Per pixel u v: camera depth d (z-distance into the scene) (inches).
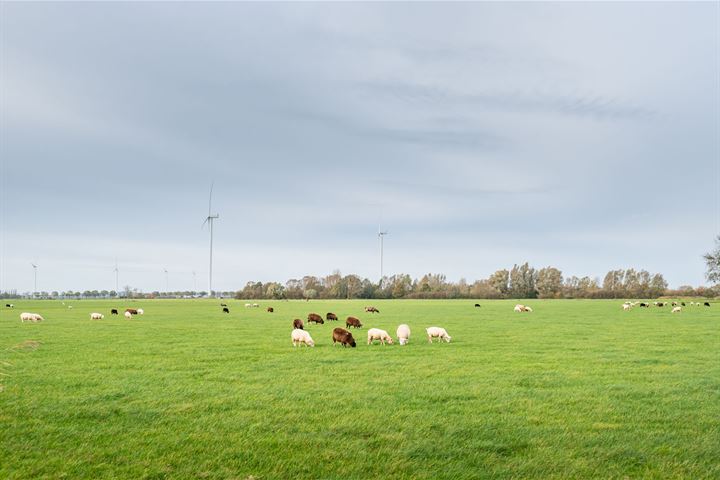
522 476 355.3
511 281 7790.4
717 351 1012.5
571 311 2859.3
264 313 2849.4
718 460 386.0
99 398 580.7
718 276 4515.3
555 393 613.6
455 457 392.5
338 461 379.6
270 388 641.0
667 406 549.3
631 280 7623.0
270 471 362.0
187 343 1165.7
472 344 1147.3
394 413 518.0
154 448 406.3
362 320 2108.8
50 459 378.6
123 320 2118.6
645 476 354.0
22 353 975.0
